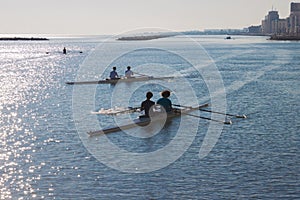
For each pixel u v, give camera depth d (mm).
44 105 33438
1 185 16016
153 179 16688
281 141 21938
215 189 15586
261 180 16391
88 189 15672
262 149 20531
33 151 20359
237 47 161500
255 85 45344
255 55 105125
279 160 18766
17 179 16625
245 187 15719
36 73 62844
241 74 57906
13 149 20703
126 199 14812
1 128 25141
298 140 22062
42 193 15312
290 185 15852
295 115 28562
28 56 112312
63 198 14898
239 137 22922
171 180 16562
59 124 26344
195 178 16719
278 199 14664
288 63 77188
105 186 15977
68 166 18188
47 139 22641
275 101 34531
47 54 122188
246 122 26609
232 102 34469
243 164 18328
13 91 42062
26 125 26016
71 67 73812
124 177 16922
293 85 44750
